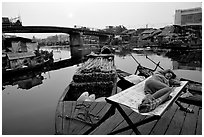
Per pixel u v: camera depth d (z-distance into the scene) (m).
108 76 6.88
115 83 6.74
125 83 7.55
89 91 6.54
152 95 2.78
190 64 14.71
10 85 10.80
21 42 18.67
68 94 6.09
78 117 3.85
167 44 29.94
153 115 2.41
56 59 26.48
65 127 3.50
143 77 7.85
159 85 3.11
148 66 14.99
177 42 29.19
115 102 2.82
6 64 13.84
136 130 2.65
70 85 6.59
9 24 26.20
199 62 15.30
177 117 3.49
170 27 40.03
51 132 4.54
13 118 5.60
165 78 3.53
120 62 17.91
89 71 7.50
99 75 6.90
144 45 39.69
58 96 8.38
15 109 6.52
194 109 3.84
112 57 13.44
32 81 11.93
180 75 9.13
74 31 43.66
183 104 4.13
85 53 34.69
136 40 52.00
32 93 9.02
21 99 7.93
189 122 3.30
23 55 15.68
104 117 3.04
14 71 13.07
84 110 4.17
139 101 2.89
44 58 20.73
